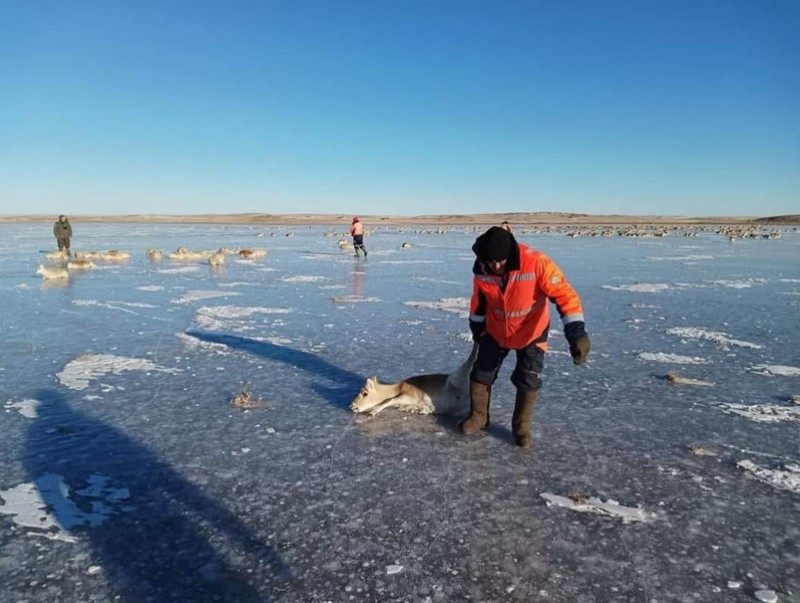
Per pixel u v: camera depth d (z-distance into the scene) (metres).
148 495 4.35
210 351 8.77
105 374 7.49
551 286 4.89
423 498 4.33
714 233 60.25
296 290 15.80
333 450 5.20
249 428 5.69
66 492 4.38
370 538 3.79
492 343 5.34
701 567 3.52
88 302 13.31
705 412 6.25
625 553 3.65
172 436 5.47
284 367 7.94
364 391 6.17
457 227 88.94
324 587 3.29
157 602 3.15
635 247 36.56
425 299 14.26
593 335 10.16
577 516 4.09
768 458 5.10
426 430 5.70
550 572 3.44
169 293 14.93
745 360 8.50
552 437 5.52
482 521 4.01
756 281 18.67
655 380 7.44
